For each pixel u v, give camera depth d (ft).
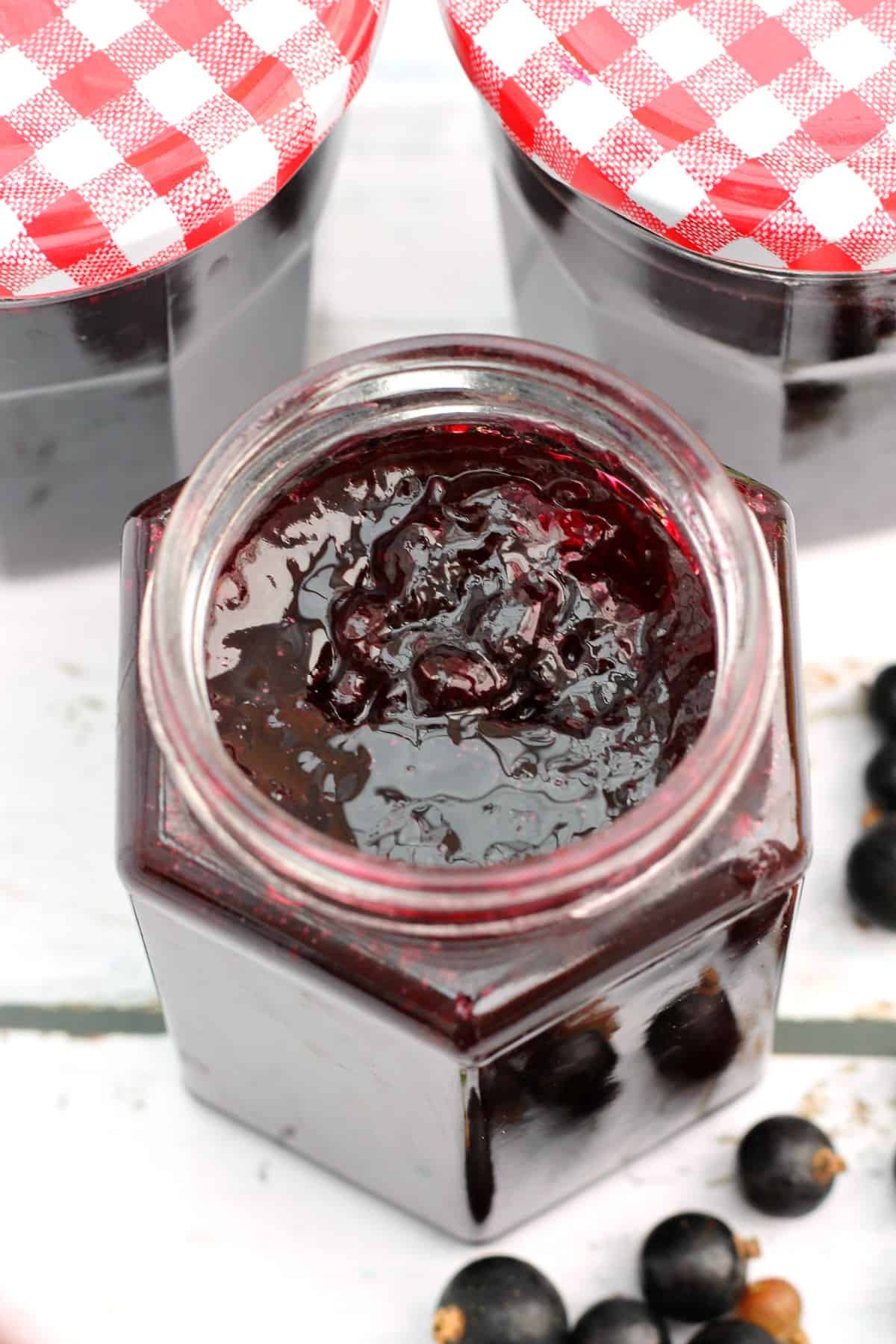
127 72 1.41
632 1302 1.41
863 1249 1.46
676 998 1.35
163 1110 1.49
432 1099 1.33
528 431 1.35
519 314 1.60
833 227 1.38
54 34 1.41
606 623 1.32
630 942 1.28
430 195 1.67
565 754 1.30
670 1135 1.48
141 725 1.32
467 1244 1.47
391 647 1.32
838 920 1.52
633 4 1.43
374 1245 1.47
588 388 1.32
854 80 1.41
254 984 1.33
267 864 1.25
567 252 1.48
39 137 1.39
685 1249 1.41
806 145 1.39
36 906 1.53
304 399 1.32
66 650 1.58
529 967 1.27
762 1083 1.50
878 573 1.59
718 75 1.41
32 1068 1.50
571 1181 1.46
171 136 1.39
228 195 1.39
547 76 1.41
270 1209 1.47
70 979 1.52
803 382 1.47
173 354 1.46
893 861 1.46
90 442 1.50
